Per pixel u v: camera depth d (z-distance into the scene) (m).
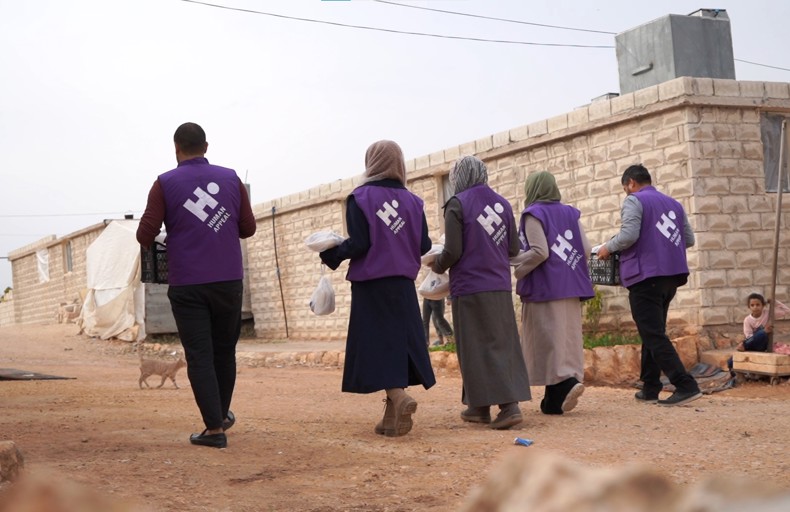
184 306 5.08
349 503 3.50
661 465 4.34
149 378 11.75
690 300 11.38
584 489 0.37
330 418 6.70
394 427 5.55
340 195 19.17
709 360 10.63
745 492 0.36
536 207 6.89
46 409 7.05
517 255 6.52
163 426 5.89
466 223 6.17
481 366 6.09
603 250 7.46
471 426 6.20
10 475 3.39
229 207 5.23
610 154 12.52
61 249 29.64
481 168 6.37
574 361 6.77
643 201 7.29
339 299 19.64
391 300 5.64
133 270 19.83
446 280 6.61
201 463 4.37
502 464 0.42
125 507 0.38
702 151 11.46
